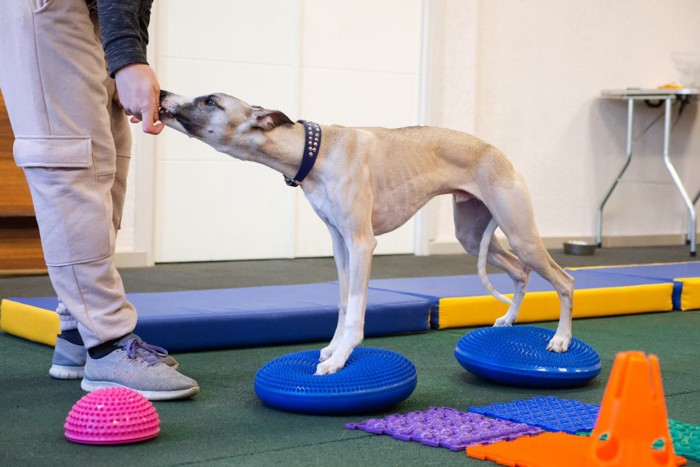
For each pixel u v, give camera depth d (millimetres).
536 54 7262
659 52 8000
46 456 1897
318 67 6297
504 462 1898
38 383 2588
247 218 6109
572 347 2756
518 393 2627
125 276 5164
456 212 2865
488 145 2682
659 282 4395
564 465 1840
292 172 2416
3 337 3348
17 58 2234
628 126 7488
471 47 6855
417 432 2100
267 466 1866
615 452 1562
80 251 2311
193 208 5922
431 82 6688
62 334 2654
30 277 5090
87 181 2303
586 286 4191
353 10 6395
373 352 2465
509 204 2658
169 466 1848
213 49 5879
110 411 2002
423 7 6656
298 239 6312
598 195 7781
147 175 5660
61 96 2244
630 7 7766
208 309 3201
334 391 2246
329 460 1919
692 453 1970
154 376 2373
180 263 5891
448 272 5660
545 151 7414
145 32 2471
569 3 7398
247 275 5324
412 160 2549
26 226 5211
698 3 8188
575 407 2377
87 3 2305
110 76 2301
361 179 2412
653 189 8117
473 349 2742
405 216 2570
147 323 2975
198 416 2258
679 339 3613
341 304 2531
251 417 2260
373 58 6504
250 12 5988
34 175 2285
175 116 2334
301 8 6176
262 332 3211
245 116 2340
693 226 7121
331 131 2430
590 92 7609
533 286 4160
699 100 7715
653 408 1544
